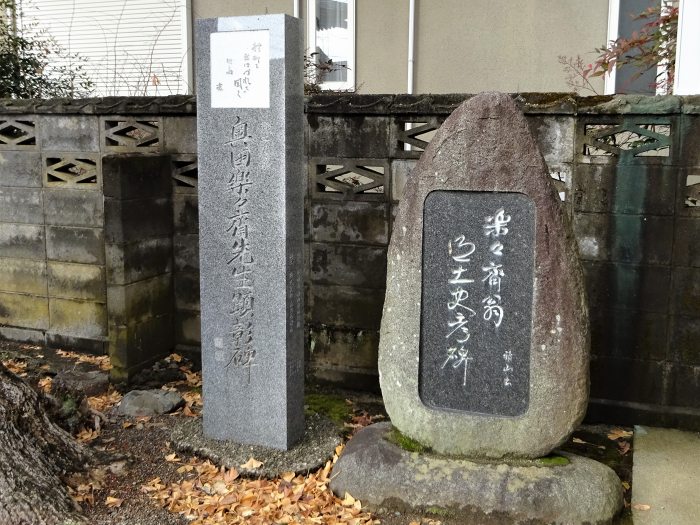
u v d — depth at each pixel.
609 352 5.12
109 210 5.63
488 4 8.68
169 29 10.45
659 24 6.22
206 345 4.63
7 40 8.88
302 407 4.71
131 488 4.19
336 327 5.81
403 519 3.90
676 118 4.76
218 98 4.38
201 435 4.74
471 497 3.85
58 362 6.38
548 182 3.92
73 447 4.31
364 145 5.52
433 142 4.13
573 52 8.40
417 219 4.16
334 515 3.92
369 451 4.20
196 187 6.16
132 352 5.85
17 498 3.56
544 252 3.92
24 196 6.70
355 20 9.33
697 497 4.13
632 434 5.00
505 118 3.94
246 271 4.46
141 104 6.11
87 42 10.93
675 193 4.82
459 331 4.14
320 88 8.30
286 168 4.28
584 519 3.72
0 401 3.88
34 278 6.80
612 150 4.92
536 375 3.96
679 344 4.97
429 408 4.18
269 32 4.19
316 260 5.79
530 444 4.01
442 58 9.02
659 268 4.93
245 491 4.13
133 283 5.81
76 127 6.42
